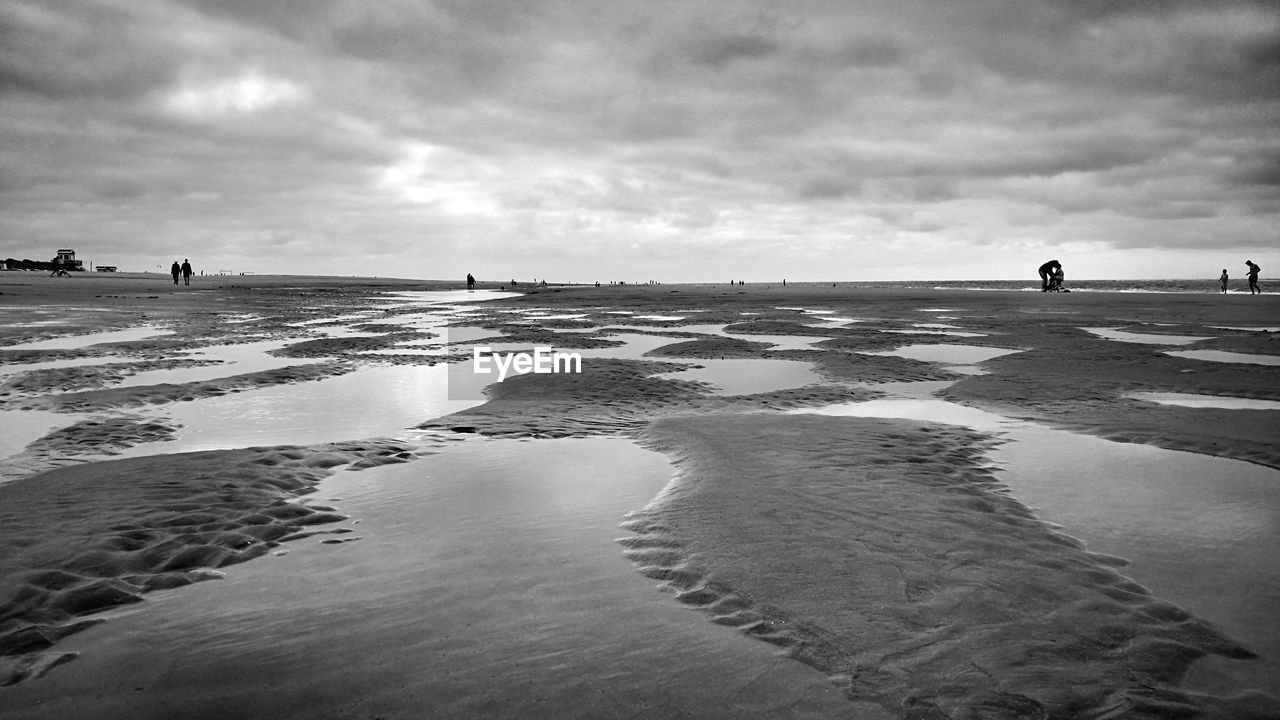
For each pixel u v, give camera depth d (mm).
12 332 25297
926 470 8023
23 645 4289
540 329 29109
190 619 4605
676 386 14672
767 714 3539
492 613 4637
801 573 5188
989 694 3682
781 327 29547
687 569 5301
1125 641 4211
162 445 9781
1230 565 5379
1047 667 3928
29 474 8328
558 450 9320
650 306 49094
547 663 4023
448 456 9023
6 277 85500
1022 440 9672
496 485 7668
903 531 6035
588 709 3586
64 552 5656
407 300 58219
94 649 4238
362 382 15430
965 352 20281
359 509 6852
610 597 4855
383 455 9023
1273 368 16078
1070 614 4547
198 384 14711
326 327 29922
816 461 8406
